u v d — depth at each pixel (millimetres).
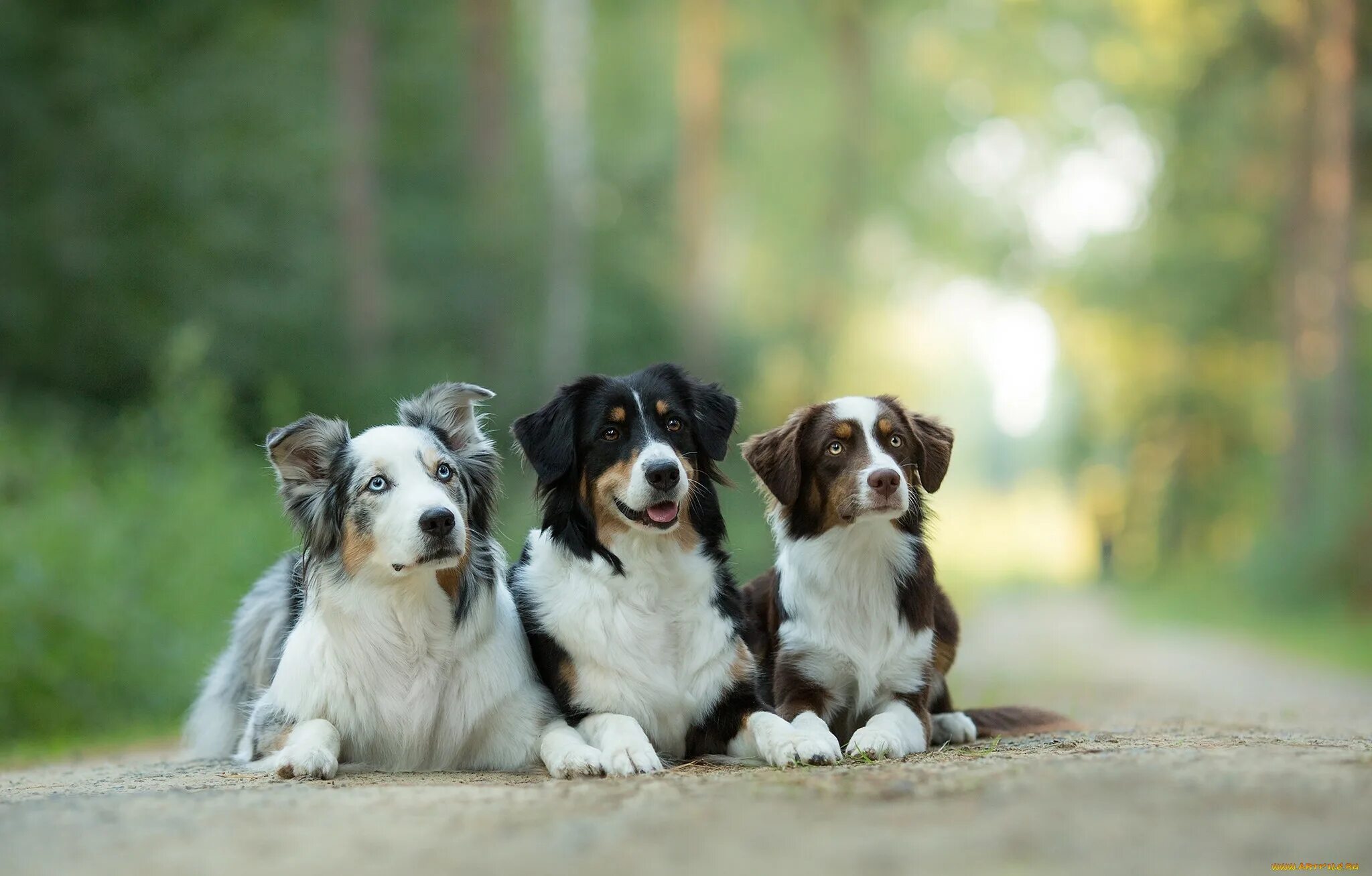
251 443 18125
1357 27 24781
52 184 20641
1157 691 12133
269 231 23344
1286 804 3393
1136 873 2783
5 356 20203
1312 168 26109
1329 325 25078
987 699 10953
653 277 31750
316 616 5238
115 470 14383
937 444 6121
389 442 5172
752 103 32438
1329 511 24547
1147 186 34719
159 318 21516
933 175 38094
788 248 34188
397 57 27781
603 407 5367
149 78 21844
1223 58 28297
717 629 5367
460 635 5176
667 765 5082
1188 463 38844
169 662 11320
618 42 31734
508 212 26953
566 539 5406
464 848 3191
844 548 5680
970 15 36344
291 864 3088
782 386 34531
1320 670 15609
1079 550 59656
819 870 2869
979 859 2928
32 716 10336
